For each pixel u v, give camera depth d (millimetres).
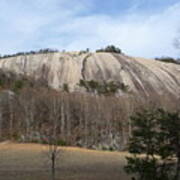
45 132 67125
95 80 112312
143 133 14852
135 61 129625
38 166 35156
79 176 29578
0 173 30016
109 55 129250
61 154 44188
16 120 73250
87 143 67625
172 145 14727
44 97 79500
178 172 14594
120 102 83188
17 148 52188
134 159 14914
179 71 130250
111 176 29484
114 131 71500
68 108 77562
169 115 14930
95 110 79188
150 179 14516
